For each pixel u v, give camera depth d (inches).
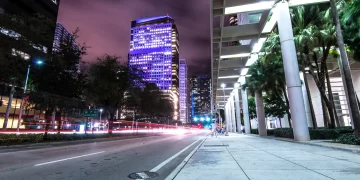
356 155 373.7
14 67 892.6
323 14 852.0
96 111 1438.2
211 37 1122.0
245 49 1327.5
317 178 222.1
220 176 241.0
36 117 2194.9
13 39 860.6
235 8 895.1
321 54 1125.1
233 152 470.6
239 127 2342.5
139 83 1881.2
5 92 1780.3
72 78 1109.7
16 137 863.7
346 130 744.3
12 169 332.2
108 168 336.2
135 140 1215.6
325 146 509.7
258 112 1398.9
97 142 1062.4
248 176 238.2
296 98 733.3
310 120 1272.1
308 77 1519.4
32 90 1011.3
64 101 1039.6
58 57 1026.7
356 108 535.2
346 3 691.4
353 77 1323.8
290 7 904.3
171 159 430.3
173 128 6008.9
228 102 3282.5
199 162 341.4
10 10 1952.5
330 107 855.7
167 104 3110.2
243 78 1836.9
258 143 709.9
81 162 398.0
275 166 292.2
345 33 755.4
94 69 1518.2
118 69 1631.4
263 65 1241.4
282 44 786.8
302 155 390.9
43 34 996.6
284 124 2062.0
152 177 273.3
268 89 1338.6
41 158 458.0
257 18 1663.4
